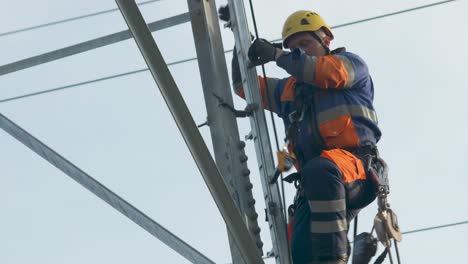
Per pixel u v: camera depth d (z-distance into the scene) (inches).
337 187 432.8
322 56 461.1
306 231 447.8
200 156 363.6
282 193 446.9
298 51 452.8
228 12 477.7
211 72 458.6
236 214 370.3
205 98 457.1
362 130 455.8
